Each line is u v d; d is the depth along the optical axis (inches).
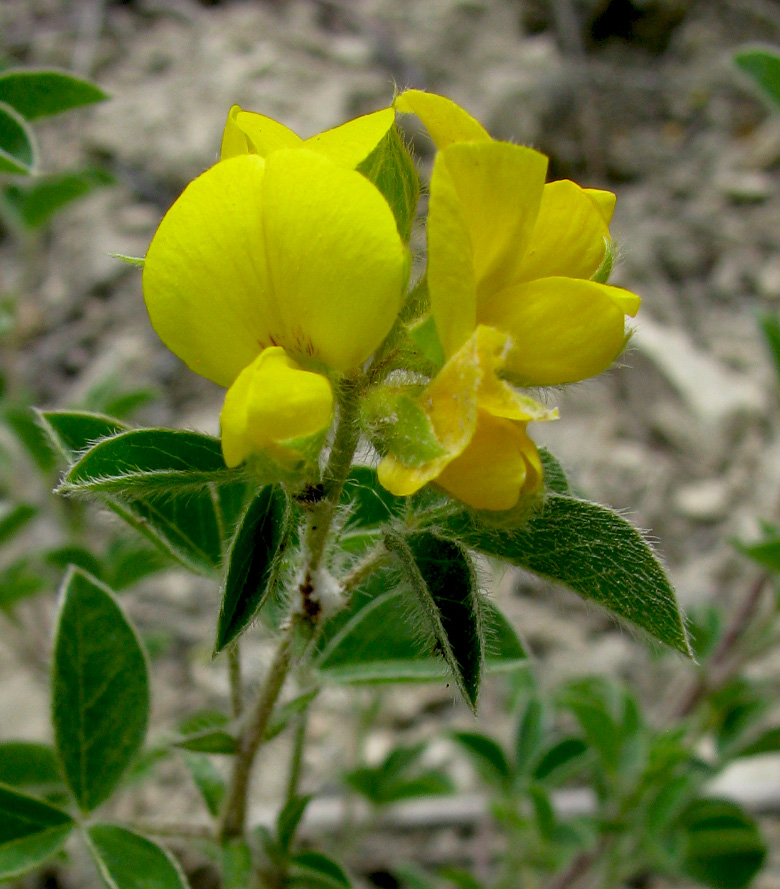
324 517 4.3
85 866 6.5
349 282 3.8
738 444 12.8
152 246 3.9
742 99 15.6
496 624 5.8
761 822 10.6
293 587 4.7
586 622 11.5
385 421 3.9
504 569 4.9
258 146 3.9
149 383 12.1
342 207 3.7
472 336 3.7
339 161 3.9
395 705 10.9
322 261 3.7
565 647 11.3
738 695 8.8
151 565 8.3
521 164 3.8
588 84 15.2
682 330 13.7
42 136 13.1
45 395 12.0
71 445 5.0
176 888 5.2
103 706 5.6
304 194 3.7
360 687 5.8
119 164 13.1
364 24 14.7
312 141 3.9
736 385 13.2
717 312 13.9
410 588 4.3
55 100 6.2
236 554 4.0
